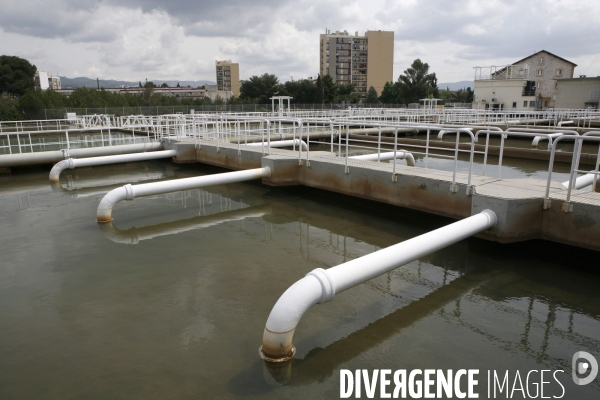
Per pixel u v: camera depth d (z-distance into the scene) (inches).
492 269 239.8
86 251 270.7
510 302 204.5
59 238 295.7
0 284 223.6
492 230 251.0
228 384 144.3
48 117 1455.5
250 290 213.9
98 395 139.0
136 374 149.6
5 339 173.0
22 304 202.2
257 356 159.3
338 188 374.6
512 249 264.5
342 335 175.3
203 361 156.6
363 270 177.5
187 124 688.4
